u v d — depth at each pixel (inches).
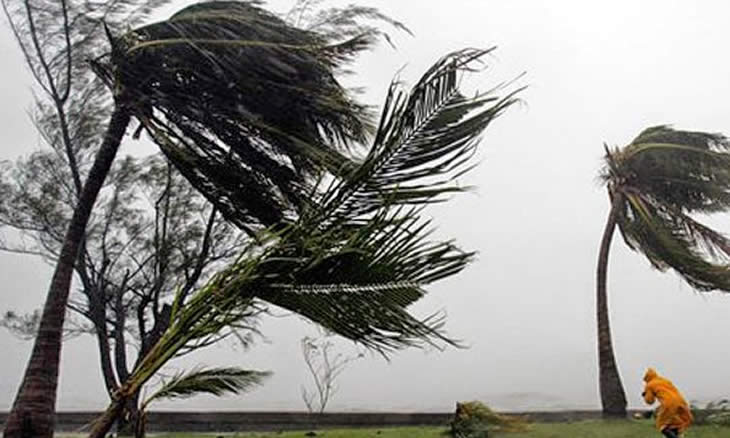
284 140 315.9
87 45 447.5
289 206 233.5
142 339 514.3
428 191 72.1
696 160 607.2
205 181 308.2
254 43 339.0
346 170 75.5
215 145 327.6
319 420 572.4
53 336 308.7
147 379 73.0
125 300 581.6
